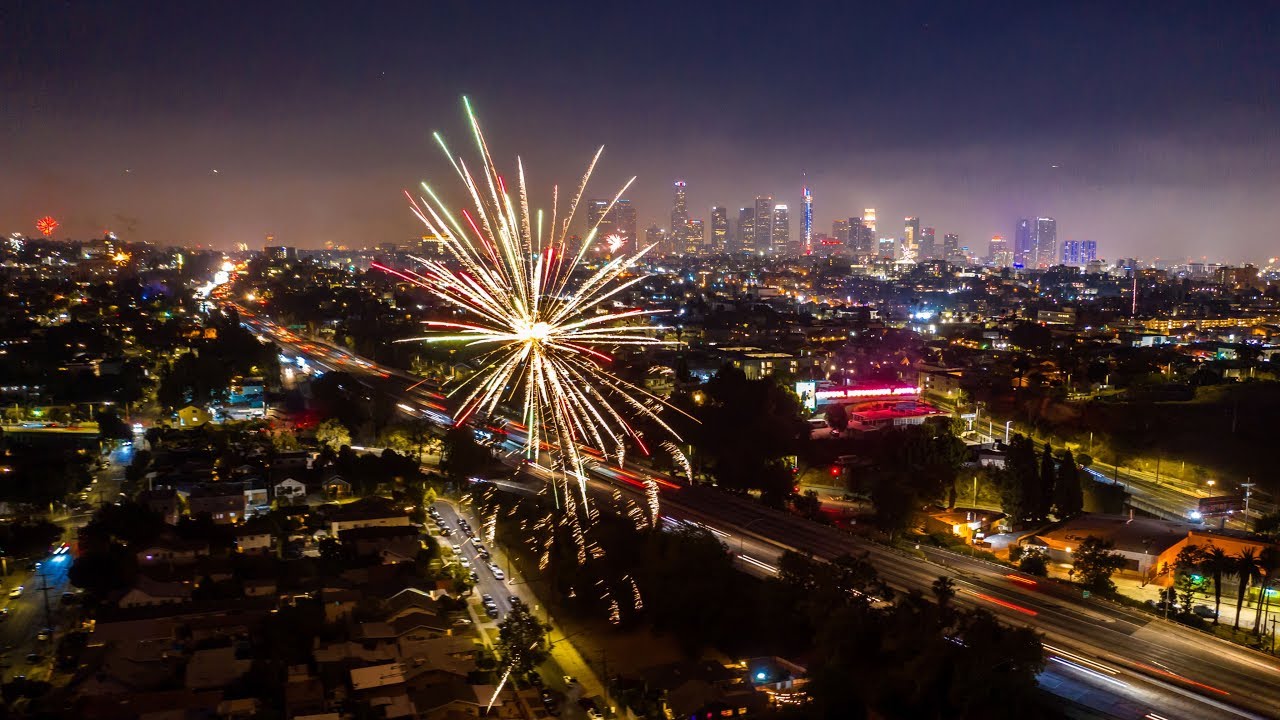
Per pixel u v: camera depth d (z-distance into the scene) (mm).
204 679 104625
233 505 163375
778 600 123375
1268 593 132625
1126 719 97375
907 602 115812
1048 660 110000
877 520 160875
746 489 183500
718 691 105688
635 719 104688
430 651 114062
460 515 171875
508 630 117312
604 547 143125
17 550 145875
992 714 97812
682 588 126062
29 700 104188
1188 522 175875
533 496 174625
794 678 112875
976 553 149625
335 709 101125
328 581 135250
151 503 161625
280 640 114375
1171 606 125312
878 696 103500
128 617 120125
